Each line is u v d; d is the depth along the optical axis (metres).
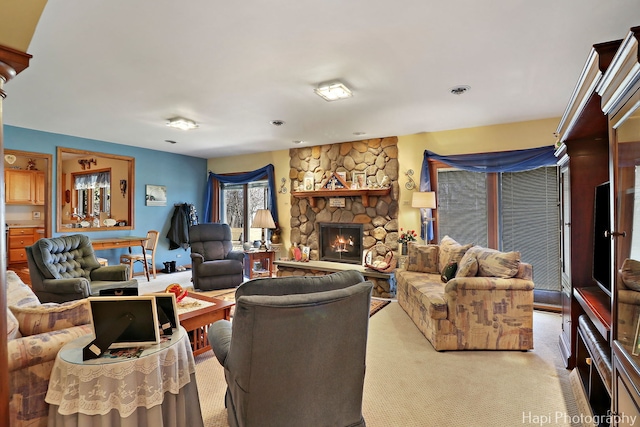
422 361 2.83
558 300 4.34
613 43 1.48
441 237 5.14
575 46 2.53
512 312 3.00
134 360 1.54
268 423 1.48
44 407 1.59
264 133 5.32
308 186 6.32
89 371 1.48
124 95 3.57
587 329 2.26
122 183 7.14
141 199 6.57
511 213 4.70
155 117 4.42
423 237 5.14
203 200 7.75
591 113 2.09
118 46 2.53
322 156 6.25
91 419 1.49
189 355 1.81
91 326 1.76
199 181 7.68
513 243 4.67
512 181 4.70
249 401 1.45
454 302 3.01
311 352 1.51
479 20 2.19
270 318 1.40
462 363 2.79
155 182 6.79
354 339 1.63
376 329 3.59
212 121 4.60
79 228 5.74
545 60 2.77
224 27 2.27
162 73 3.01
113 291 1.86
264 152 7.01
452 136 5.05
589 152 2.68
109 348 1.64
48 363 1.61
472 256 3.39
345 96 3.56
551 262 4.41
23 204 7.45
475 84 3.28
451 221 5.09
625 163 1.38
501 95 3.58
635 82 1.22
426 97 3.64
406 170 5.42
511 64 2.84
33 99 3.70
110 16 2.14
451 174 5.11
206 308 2.91
